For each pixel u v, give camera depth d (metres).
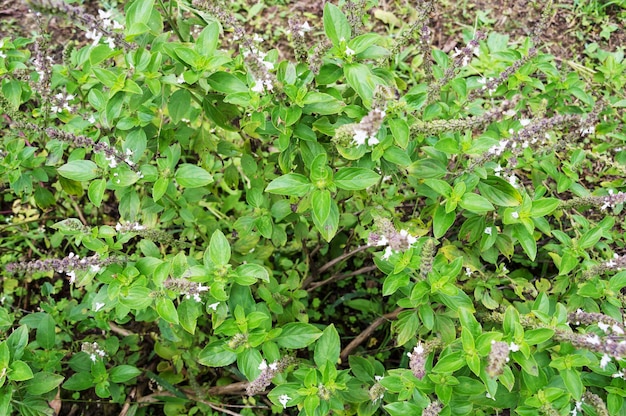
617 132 0.71
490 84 0.59
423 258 0.47
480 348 0.45
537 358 0.50
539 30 0.58
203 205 0.73
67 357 0.67
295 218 0.63
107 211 0.81
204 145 0.63
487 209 0.50
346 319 0.76
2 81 0.57
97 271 0.52
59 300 0.76
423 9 0.54
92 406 0.69
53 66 0.60
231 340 0.48
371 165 0.52
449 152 0.51
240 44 0.52
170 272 0.52
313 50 0.54
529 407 0.47
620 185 0.68
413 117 0.54
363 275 0.77
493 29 0.97
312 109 0.50
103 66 0.58
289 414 0.68
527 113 0.84
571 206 0.59
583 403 0.48
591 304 0.54
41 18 0.56
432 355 0.50
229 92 0.50
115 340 0.62
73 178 0.52
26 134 0.63
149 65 0.51
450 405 0.48
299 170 0.60
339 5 0.60
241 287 0.50
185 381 0.70
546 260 0.72
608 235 0.58
